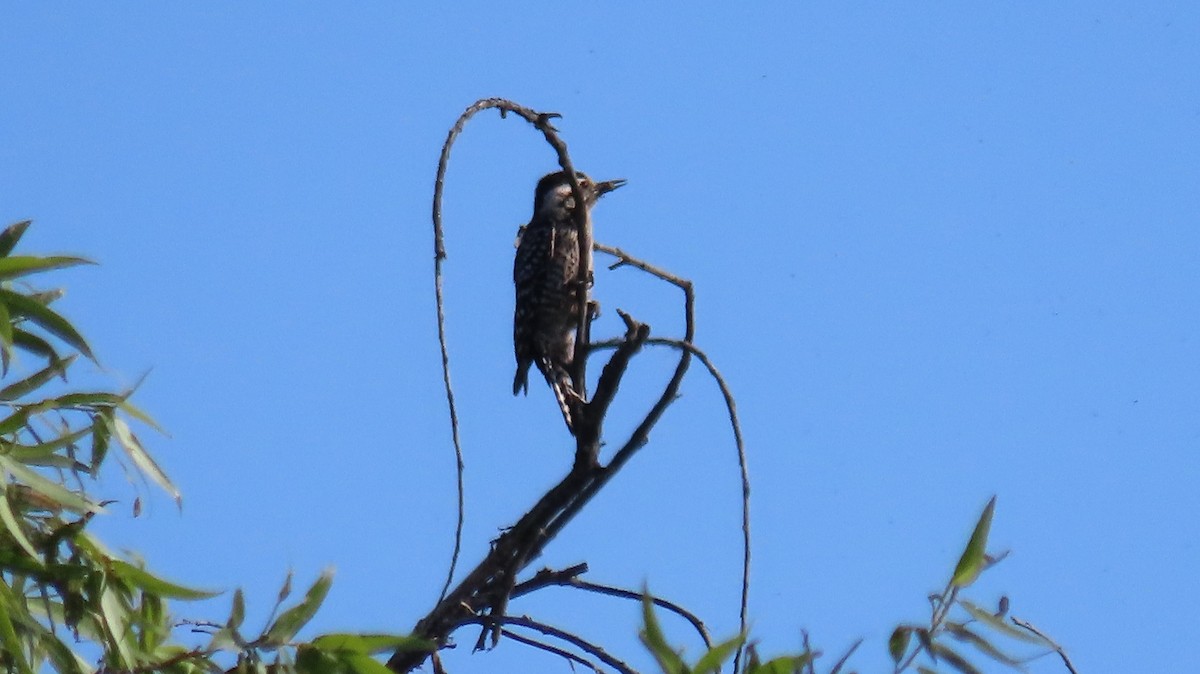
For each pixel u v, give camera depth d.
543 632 10.03
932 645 8.11
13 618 9.13
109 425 9.47
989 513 8.30
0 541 9.28
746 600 8.71
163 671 9.29
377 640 8.88
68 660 9.23
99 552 9.33
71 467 9.45
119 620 9.18
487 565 10.09
